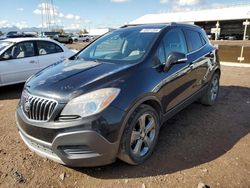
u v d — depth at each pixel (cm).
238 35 4809
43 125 253
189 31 440
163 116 341
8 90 696
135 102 275
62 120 249
